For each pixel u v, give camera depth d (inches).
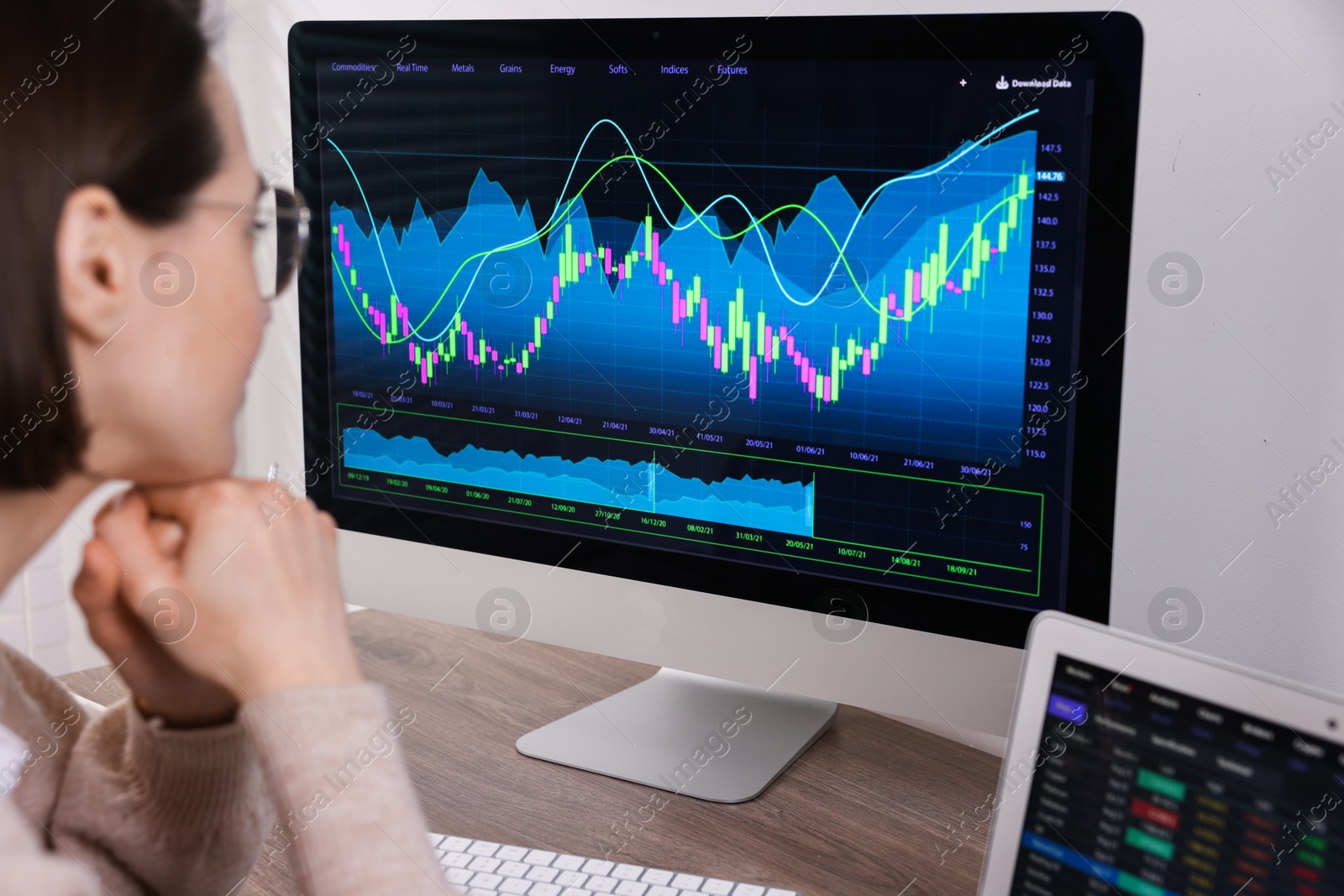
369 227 39.0
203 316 22.6
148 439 23.0
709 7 45.4
